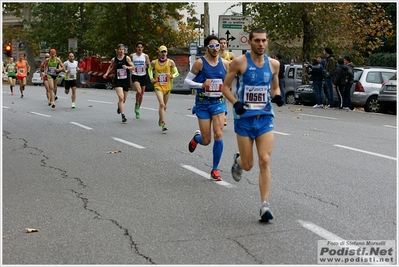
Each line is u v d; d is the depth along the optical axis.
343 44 30.95
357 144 12.77
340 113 20.50
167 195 8.27
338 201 7.79
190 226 6.72
